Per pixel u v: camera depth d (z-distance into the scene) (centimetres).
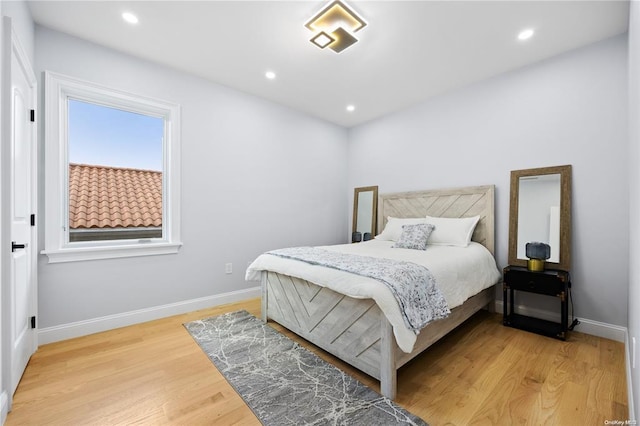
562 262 257
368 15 212
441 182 355
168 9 208
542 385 173
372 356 173
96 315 248
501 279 297
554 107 269
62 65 233
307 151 419
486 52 262
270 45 252
